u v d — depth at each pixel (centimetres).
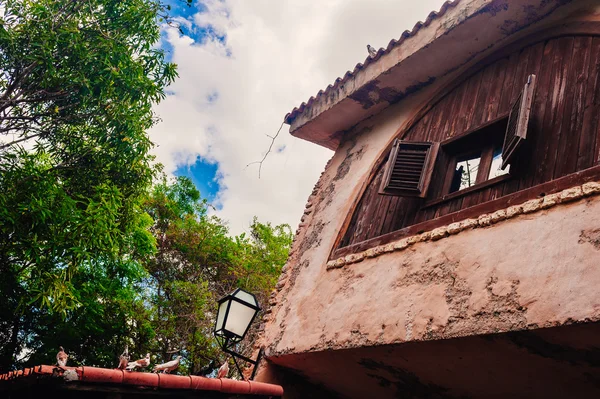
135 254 1653
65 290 838
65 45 871
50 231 862
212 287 1967
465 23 659
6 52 841
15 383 369
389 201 697
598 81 522
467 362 519
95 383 362
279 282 797
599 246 415
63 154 984
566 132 520
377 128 830
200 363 1548
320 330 642
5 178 838
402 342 532
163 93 977
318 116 876
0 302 1079
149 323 1524
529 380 504
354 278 647
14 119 900
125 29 934
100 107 926
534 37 631
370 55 793
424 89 776
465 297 496
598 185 445
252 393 445
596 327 392
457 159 662
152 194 2064
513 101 611
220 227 2080
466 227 541
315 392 732
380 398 675
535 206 482
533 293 440
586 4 590
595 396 479
